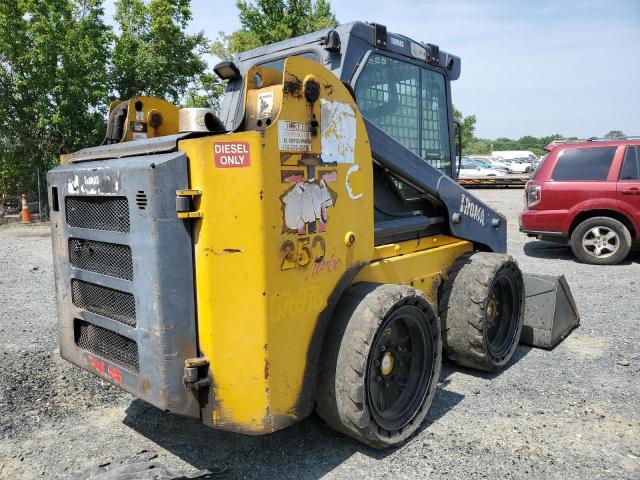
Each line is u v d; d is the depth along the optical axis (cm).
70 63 1579
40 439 341
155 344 270
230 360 272
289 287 283
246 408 276
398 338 341
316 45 374
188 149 265
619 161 842
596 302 640
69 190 319
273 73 298
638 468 307
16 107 1656
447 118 475
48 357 473
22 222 1535
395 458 318
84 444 335
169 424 361
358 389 296
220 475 299
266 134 264
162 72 1944
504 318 468
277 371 281
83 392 407
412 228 406
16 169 1680
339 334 306
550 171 893
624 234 841
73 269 327
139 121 373
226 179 262
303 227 288
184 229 265
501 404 387
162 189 260
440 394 404
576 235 875
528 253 978
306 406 302
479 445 332
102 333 317
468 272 424
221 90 2075
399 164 381
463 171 2700
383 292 315
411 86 426
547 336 494
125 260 287
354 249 326
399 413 335
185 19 1975
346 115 314
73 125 1641
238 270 267
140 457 314
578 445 331
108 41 1758
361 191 329
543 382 425
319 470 305
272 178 269
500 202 1770
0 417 366
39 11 1568
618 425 356
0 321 575
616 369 448
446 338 428
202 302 269
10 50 1555
